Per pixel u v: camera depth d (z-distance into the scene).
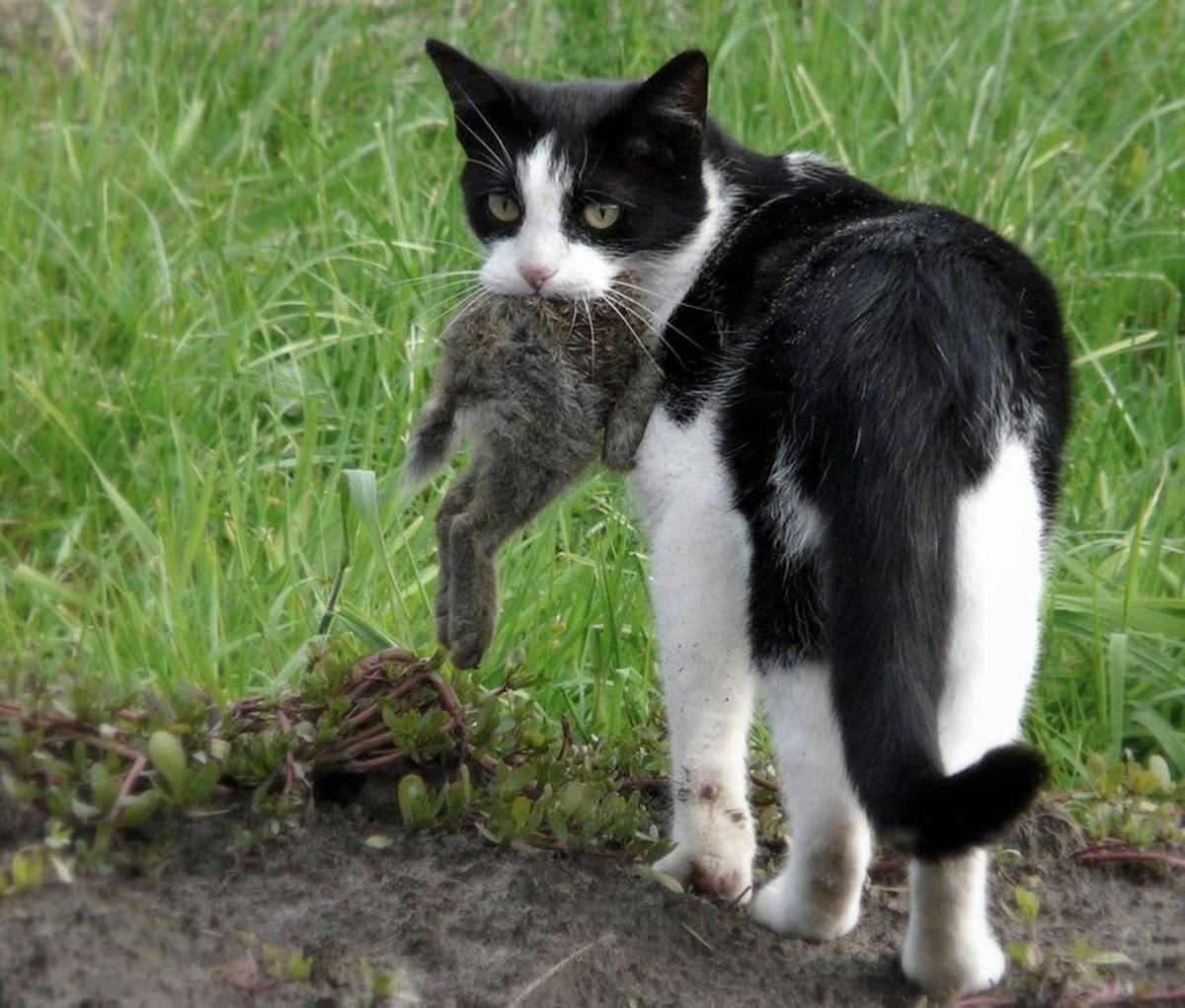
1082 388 9.49
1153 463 8.79
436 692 6.29
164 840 5.59
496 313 6.00
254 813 5.84
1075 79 11.73
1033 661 5.49
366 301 10.01
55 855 5.27
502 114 6.43
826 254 5.68
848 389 5.16
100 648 7.05
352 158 10.88
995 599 5.17
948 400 5.14
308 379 9.48
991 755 4.47
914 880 5.51
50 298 9.79
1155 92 12.03
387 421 8.92
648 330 6.04
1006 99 11.68
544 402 5.90
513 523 6.04
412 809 5.90
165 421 8.92
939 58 11.89
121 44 12.47
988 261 5.57
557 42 12.28
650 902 5.84
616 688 7.35
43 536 8.59
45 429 8.93
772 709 5.50
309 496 8.34
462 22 12.84
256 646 7.44
